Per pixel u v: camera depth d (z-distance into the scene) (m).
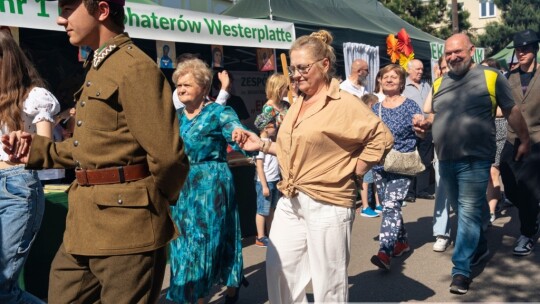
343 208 3.16
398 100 5.16
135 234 2.33
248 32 6.44
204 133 3.73
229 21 6.19
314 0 9.12
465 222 4.51
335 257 3.15
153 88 2.28
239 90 9.56
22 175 3.02
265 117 5.10
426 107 5.35
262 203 5.93
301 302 3.30
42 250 4.35
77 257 2.44
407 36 9.38
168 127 2.28
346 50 8.40
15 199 2.99
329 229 3.12
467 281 4.50
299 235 3.26
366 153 3.09
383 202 5.12
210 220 3.73
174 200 2.45
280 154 3.29
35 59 7.03
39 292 4.35
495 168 6.89
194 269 3.69
